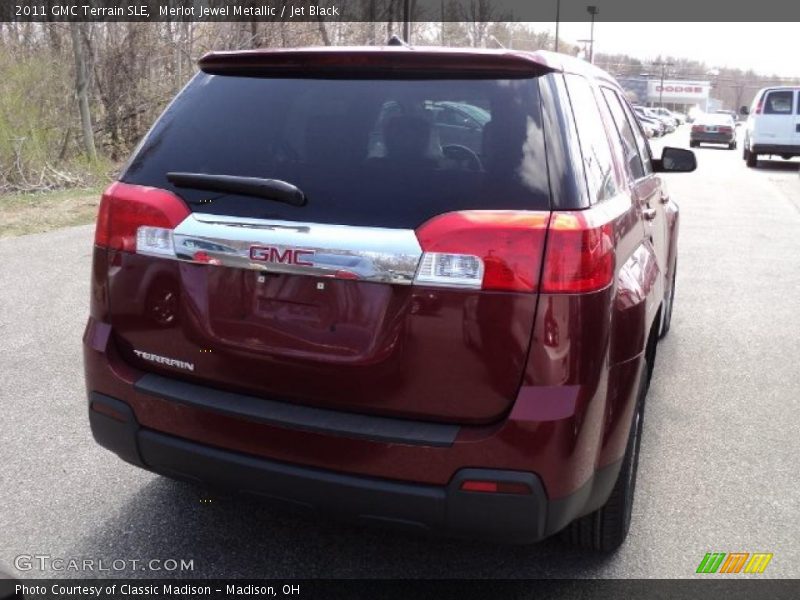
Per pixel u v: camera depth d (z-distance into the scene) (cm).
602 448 251
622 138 357
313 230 244
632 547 318
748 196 1566
